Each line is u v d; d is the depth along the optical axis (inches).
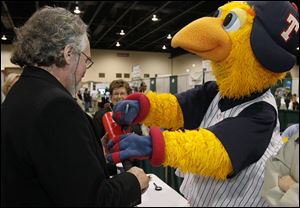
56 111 33.9
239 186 43.1
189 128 51.9
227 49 42.3
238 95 45.1
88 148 35.1
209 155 36.4
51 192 33.4
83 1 314.8
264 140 39.4
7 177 34.3
